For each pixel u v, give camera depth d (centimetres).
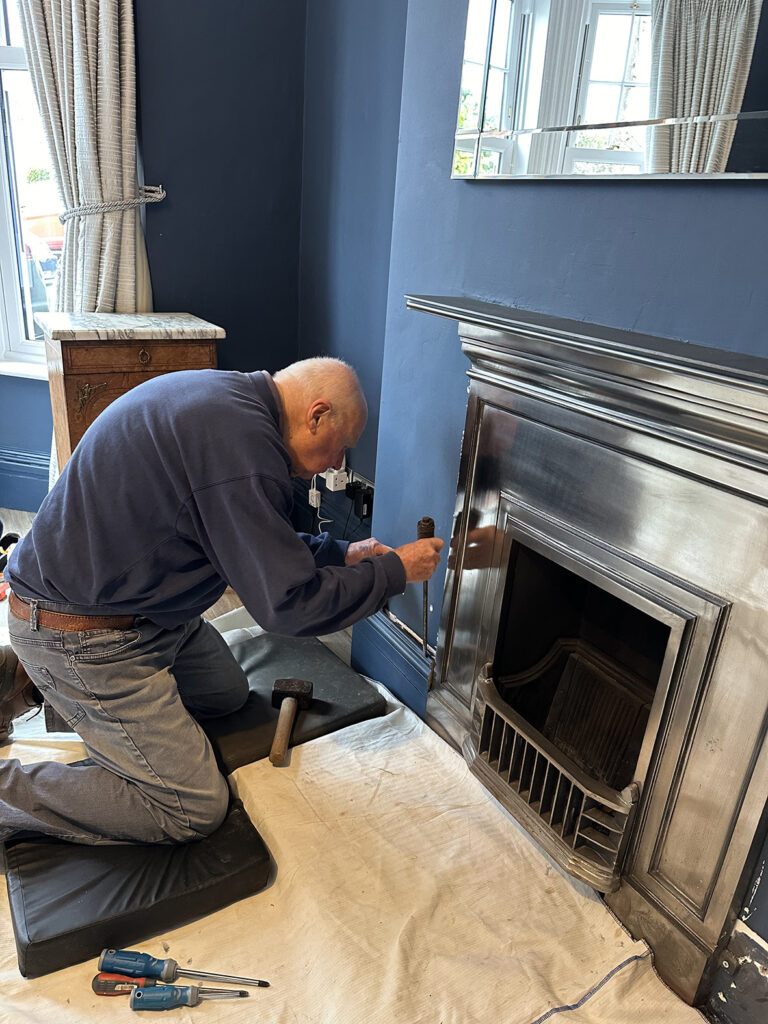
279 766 165
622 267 122
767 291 101
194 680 169
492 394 148
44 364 310
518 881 140
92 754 144
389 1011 114
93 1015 114
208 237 270
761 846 111
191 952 126
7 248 301
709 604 109
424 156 167
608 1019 116
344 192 248
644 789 125
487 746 157
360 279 246
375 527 206
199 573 136
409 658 196
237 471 120
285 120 268
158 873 134
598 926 131
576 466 131
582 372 117
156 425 123
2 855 140
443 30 154
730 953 117
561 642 161
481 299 155
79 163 244
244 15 250
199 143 258
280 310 292
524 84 133
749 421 92
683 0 103
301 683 183
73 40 231
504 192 145
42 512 133
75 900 127
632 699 142
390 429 194
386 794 159
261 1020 114
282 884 139
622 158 117
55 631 135
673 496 113
